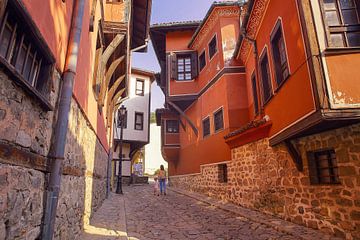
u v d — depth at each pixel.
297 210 5.98
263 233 5.52
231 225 6.38
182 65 15.18
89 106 5.71
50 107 2.75
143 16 10.88
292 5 5.39
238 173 9.23
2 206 1.90
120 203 10.07
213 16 12.83
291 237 5.06
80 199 4.89
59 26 3.11
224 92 11.26
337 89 4.24
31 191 2.46
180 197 12.35
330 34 4.64
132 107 22.91
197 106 14.36
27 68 2.49
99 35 6.89
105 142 10.78
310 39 4.57
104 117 9.74
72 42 3.54
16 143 2.13
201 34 14.24
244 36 8.92
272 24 6.87
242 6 11.89
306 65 4.72
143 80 24.22
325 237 4.74
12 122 2.04
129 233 5.57
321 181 5.45
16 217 2.15
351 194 4.46
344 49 4.37
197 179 13.56
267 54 7.43
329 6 4.81
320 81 4.32
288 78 5.66
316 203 5.35
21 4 1.97
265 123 7.27
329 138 5.02
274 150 7.05
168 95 14.67
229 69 11.40
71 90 3.36
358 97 4.18
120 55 8.83
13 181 2.07
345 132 4.64
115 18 7.66
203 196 11.89
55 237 3.19
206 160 12.51
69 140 3.77
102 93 7.88
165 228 6.14
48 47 2.64
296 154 5.93
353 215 4.40
